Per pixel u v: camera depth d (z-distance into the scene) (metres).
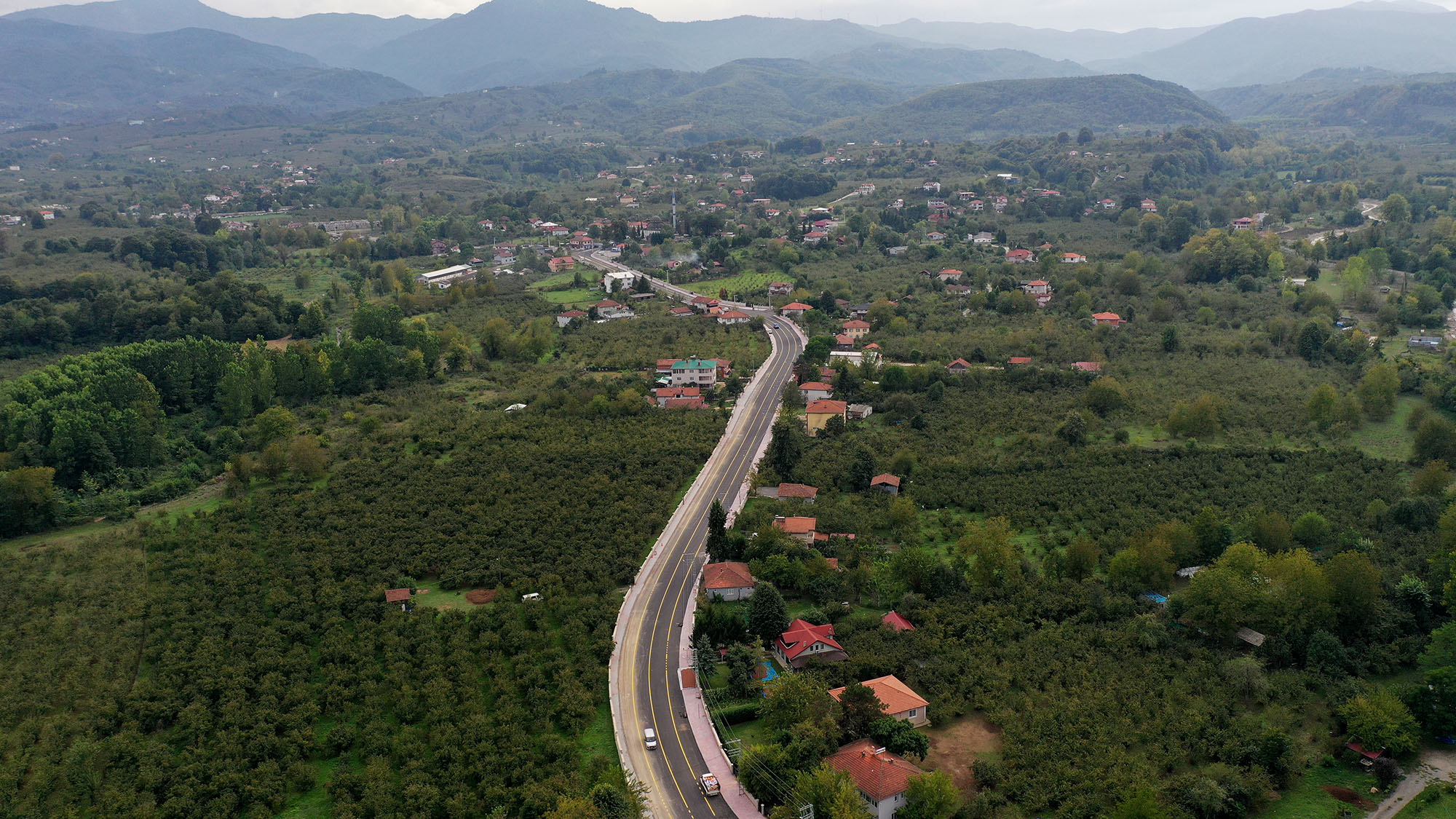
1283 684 117.50
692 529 167.50
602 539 160.75
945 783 95.75
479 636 133.75
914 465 192.12
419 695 120.75
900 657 124.62
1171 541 148.50
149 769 107.62
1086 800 97.81
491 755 107.31
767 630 130.62
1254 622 130.38
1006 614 136.88
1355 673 120.19
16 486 168.88
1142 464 189.38
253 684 124.25
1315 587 127.25
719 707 116.69
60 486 190.62
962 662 124.19
